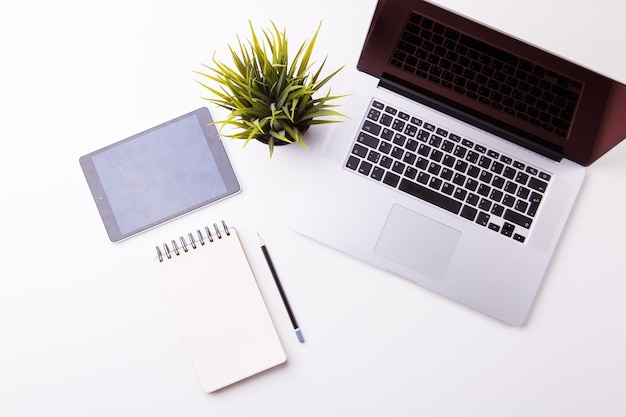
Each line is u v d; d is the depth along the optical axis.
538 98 0.64
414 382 0.71
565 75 0.61
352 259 0.71
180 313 0.70
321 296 0.71
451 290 0.69
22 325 0.72
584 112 0.63
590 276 0.71
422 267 0.70
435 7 0.58
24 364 0.72
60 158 0.74
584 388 0.70
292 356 0.71
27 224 0.73
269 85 0.61
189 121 0.72
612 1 0.71
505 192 0.69
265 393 0.71
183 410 0.71
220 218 0.72
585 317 0.71
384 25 0.62
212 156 0.71
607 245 0.71
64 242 0.73
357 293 0.71
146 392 0.71
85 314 0.72
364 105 0.70
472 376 0.71
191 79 0.74
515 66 0.63
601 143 0.65
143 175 0.72
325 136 0.70
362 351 0.71
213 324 0.70
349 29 0.73
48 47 0.75
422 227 0.69
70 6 0.75
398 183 0.69
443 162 0.69
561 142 0.67
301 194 0.70
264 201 0.71
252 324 0.70
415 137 0.70
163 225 0.72
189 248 0.71
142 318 0.72
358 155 0.70
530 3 0.71
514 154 0.69
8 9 0.75
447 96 0.68
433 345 0.71
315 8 0.73
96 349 0.72
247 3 0.74
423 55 0.65
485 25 0.58
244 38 0.74
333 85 0.72
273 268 0.70
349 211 0.70
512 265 0.69
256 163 0.71
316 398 0.70
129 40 0.74
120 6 0.74
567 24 0.71
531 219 0.69
